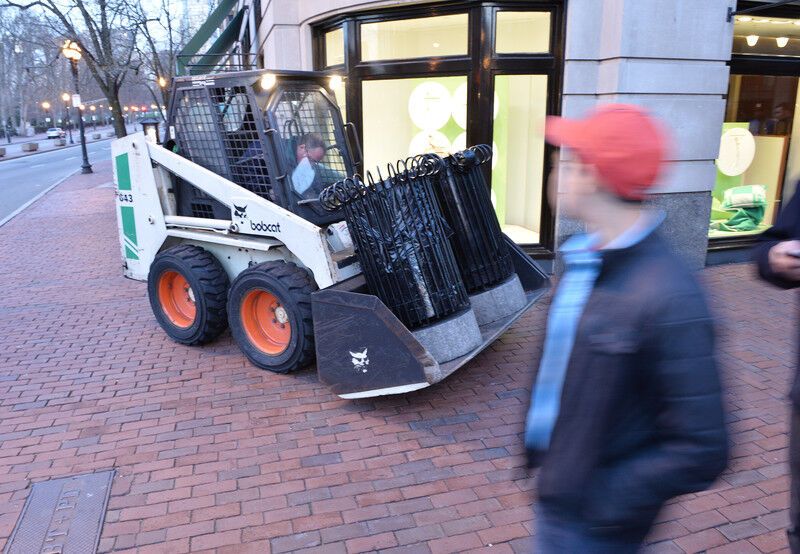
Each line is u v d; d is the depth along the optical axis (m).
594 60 7.08
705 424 1.35
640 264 1.46
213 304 5.25
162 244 5.68
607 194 1.50
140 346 5.64
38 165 34.50
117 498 3.36
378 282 4.35
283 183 4.83
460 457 3.71
